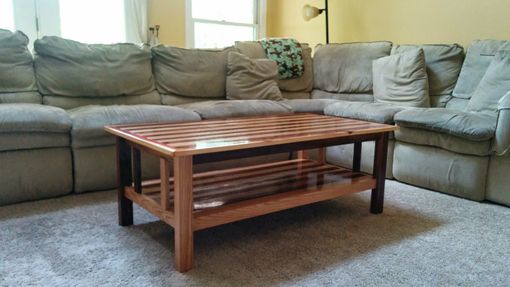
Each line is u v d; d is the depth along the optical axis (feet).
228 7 15.03
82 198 7.17
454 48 10.10
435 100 10.13
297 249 5.38
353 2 13.39
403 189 8.25
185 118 8.21
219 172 7.06
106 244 5.35
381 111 8.86
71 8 11.56
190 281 4.50
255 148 5.33
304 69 12.66
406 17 12.03
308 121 7.20
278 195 5.78
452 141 7.59
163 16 13.20
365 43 11.85
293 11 15.47
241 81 10.79
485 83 8.70
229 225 6.18
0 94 8.14
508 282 4.64
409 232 6.03
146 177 8.00
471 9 10.59
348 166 9.65
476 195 7.44
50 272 4.58
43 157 6.91
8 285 4.29
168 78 10.27
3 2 10.56
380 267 4.92
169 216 4.88
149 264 4.85
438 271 4.86
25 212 6.41
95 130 7.20
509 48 8.98
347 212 6.88
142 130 5.87
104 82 9.24
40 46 8.77
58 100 8.81
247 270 4.78
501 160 7.14
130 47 9.91
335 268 4.87
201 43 14.52
